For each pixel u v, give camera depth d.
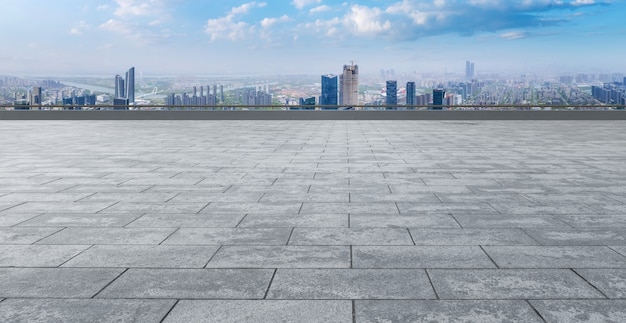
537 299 3.72
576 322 3.33
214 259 4.66
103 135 19.30
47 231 5.66
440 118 29.39
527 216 6.33
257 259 4.66
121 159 12.16
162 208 6.85
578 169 10.44
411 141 16.77
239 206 6.96
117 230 5.70
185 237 5.41
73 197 7.61
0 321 3.35
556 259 4.64
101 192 8.01
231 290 3.91
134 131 21.41
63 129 22.52
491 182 8.88
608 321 3.34
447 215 6.40
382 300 3.71
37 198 7.53
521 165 11.05
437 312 3.50
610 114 28.64
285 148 14.62
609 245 5.07
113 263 4.56
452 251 4.89
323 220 6.15
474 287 3.96
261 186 8.52
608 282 4.05
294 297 3.77
